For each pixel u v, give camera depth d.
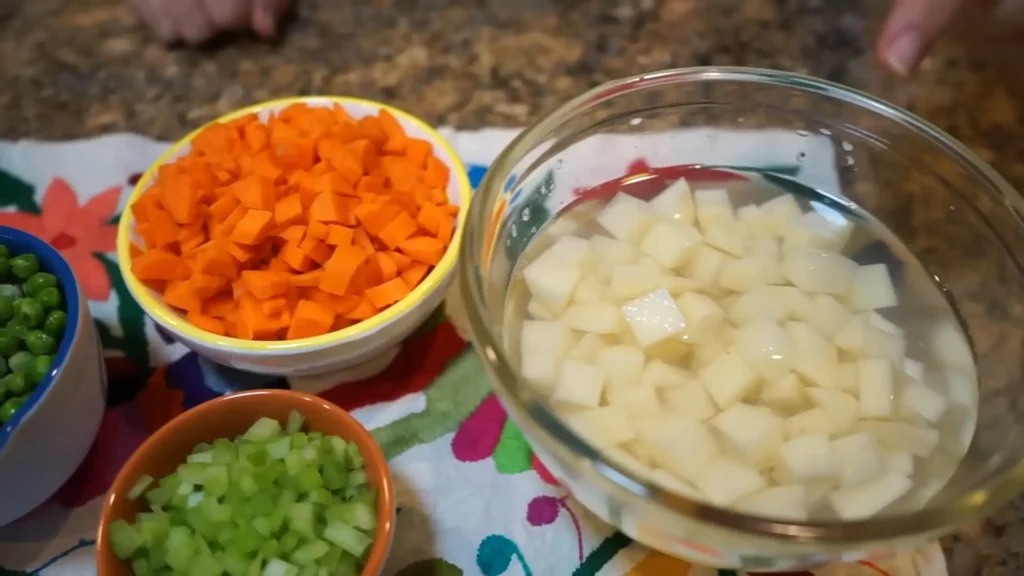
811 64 0.50
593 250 0.34
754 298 0.32
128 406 0.37
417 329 0.40
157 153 0.47
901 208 0.36
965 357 0.32
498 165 0.32
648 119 0.37
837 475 0.28
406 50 0.53
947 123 0.47
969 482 0.27
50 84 0.52
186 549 0.30
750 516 0.24
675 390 0.30
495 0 0.56
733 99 0.37
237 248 0.36
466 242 0.30
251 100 0.50
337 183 0.37
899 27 0.39
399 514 0.34
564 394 0.29
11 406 0.32
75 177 0.46
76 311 0.33
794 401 0.30
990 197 0.32
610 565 0.33
